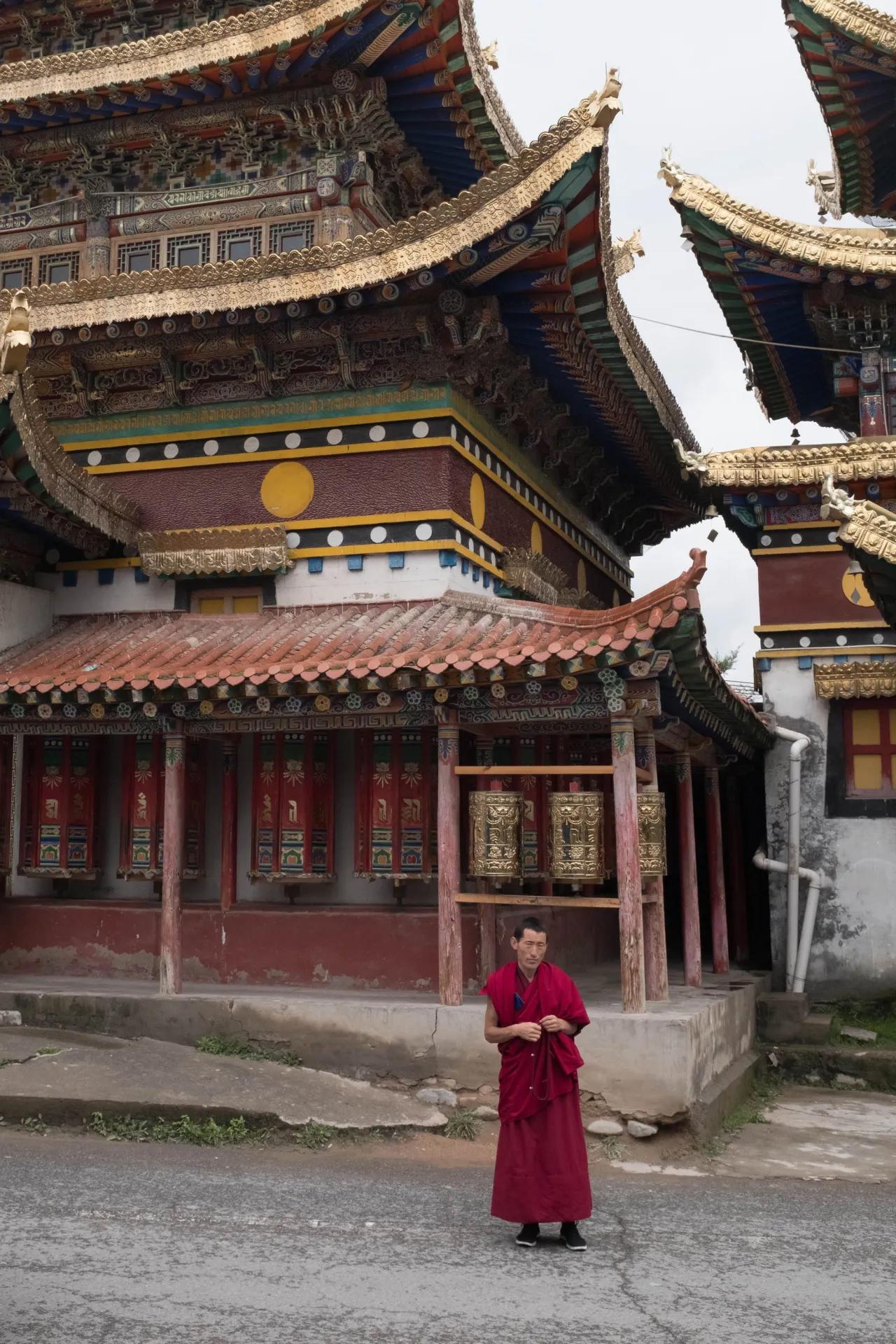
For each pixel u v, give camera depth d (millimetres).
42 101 17156
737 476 18078
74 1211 8711
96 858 15961
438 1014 12547
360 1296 7258
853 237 17203
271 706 13367
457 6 15758
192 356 16266
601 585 24312
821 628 18828
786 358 20391
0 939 15867
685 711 13844
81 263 18000
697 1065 12320
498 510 17547
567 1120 8359
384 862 14461
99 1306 6930
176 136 17641
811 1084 16578
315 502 15938
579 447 20469
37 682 13758
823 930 18484
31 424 14117
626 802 12164
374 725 13312
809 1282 7832
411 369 15633
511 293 14938
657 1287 7613
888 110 18844
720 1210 9594
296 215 17172
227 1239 8227
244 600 16203
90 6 18797
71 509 15039
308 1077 12234
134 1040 13133
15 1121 11078
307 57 16375
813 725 18875
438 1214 9055
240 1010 13195
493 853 12617
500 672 12000
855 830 18547
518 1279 7664
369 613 15250
